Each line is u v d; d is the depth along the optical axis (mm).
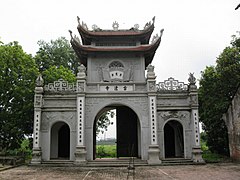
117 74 25359
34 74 28328
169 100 24188
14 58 27984
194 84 24156
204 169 18984
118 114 26359
